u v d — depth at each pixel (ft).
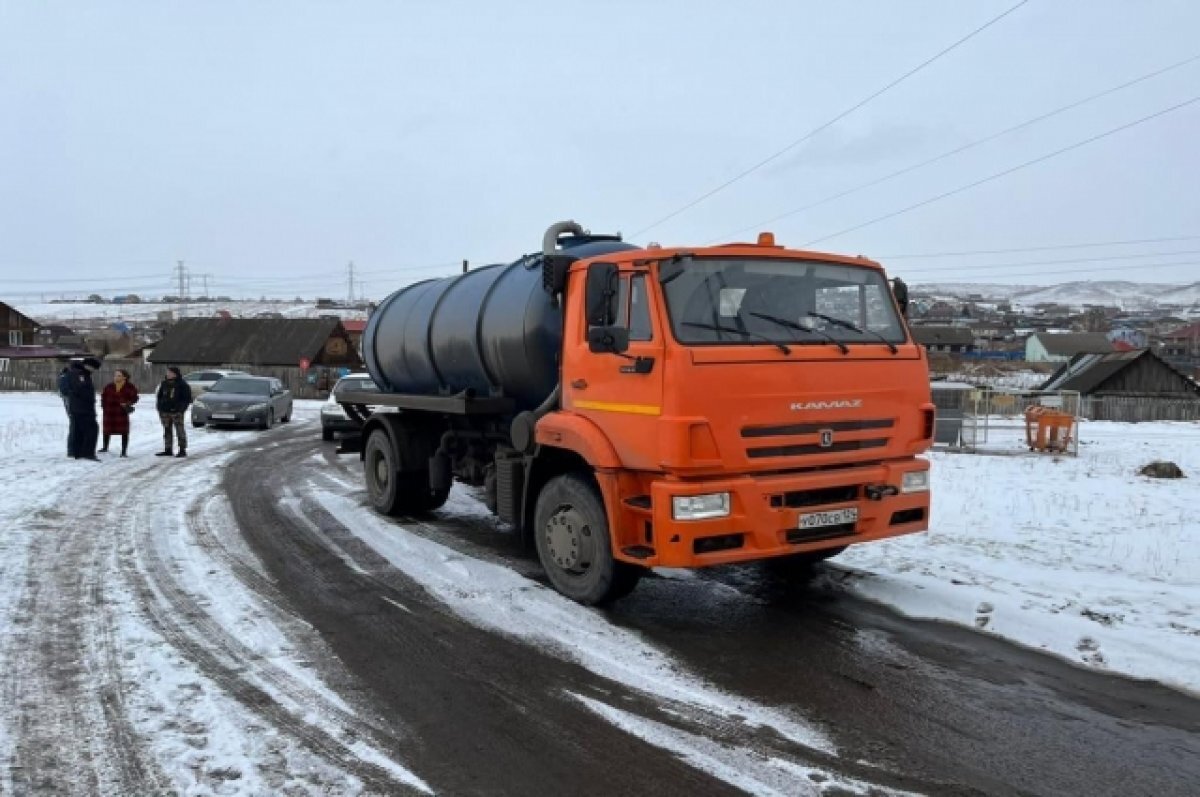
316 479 40.98
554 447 21.13
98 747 12.76
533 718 14.06
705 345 17.54
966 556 24.62
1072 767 12.55
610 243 24.79
